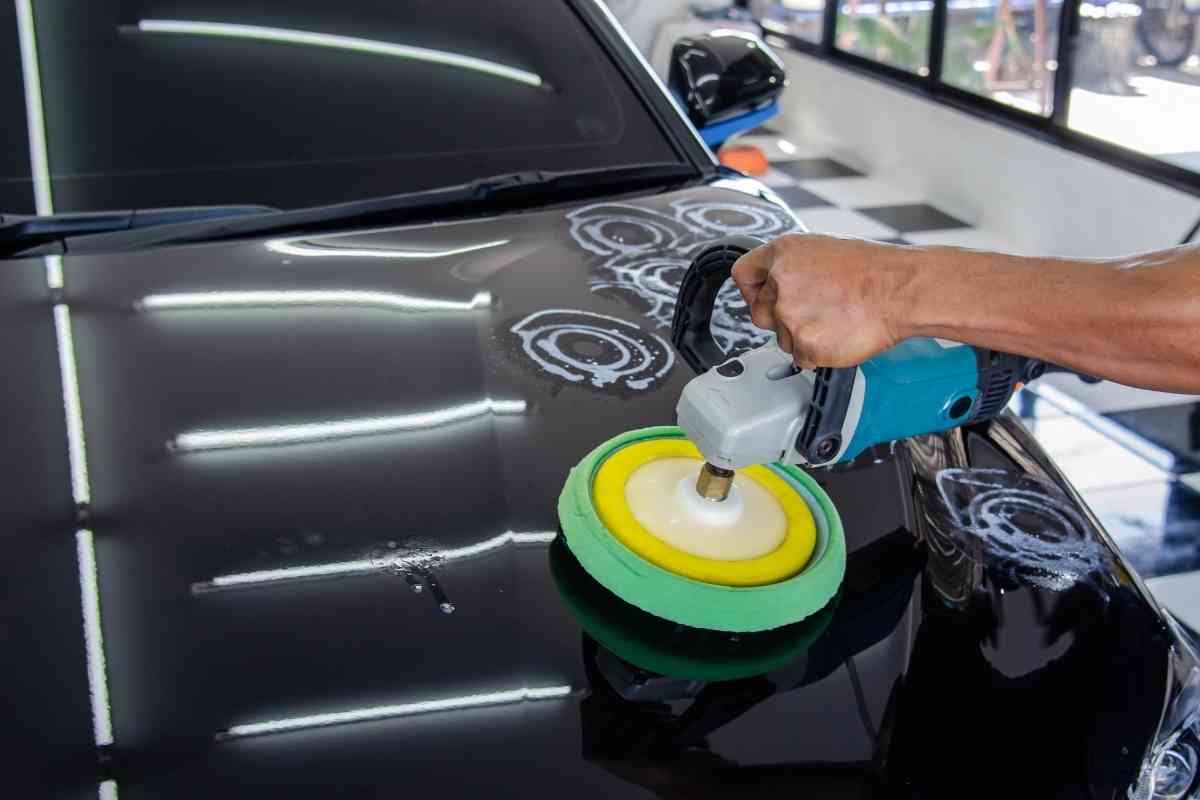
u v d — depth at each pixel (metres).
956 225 3.96
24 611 0.82
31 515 0.91
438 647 0.81
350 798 0.70
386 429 1.03
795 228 1.44
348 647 0.81
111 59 1.41
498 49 1.57
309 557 0.88
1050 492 1.04
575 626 0.84
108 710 0.75
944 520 0.99
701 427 0.82
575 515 0.89
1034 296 0.73
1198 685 0.88
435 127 1.48
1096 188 3.38
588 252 1.34
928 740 0.79
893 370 0.79
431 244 1.33
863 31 4.67
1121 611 0.92
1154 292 0.70
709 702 0.79
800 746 0.77
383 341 1.15
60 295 1.17
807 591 0.85
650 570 0.84
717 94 1.65
